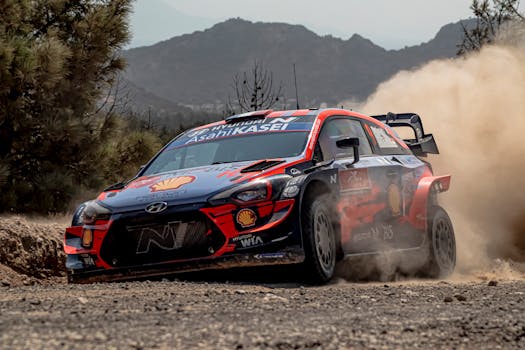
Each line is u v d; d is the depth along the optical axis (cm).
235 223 928
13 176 2125
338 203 1034
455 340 520
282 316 592
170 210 936
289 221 938
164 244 941
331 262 1005
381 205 1136
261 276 1006
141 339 473
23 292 779
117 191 1041
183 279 991
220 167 1032
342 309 649
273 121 1146
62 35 2319
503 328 564
